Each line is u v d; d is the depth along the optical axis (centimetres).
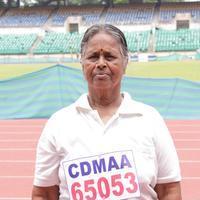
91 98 259
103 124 247
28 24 3950
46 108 1421
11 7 4294
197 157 906
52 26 3925
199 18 3853
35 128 1278
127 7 4166
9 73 2445
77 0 5353
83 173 238
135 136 243
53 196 262
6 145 1053
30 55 3419
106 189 235
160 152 249
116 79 252
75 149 242
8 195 654
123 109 247
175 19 3838
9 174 779
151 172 241
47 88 1420
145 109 253
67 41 3556
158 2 4191
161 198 257
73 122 248
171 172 252
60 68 1415
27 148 1017
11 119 1434
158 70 2377
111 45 250
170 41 3438
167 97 1388
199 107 1376
